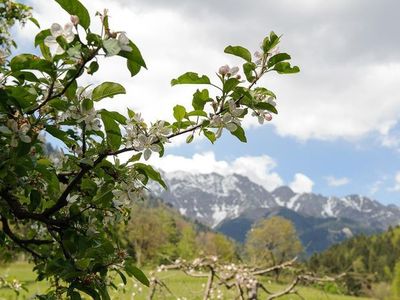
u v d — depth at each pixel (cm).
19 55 247
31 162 268
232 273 1033
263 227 6091
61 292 327
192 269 1023
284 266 1054
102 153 288
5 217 329
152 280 1005
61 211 322
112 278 381
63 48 238
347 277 1196
